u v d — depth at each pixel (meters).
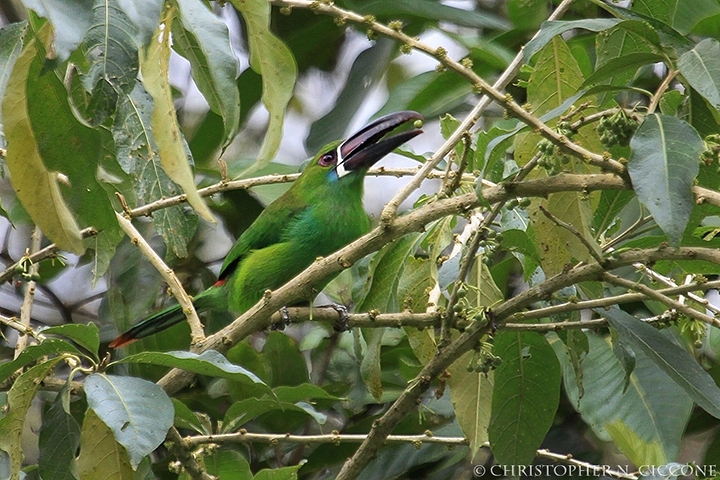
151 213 8.05
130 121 7.57
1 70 5.52
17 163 5.48
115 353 11.41
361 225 10.63
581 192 6.42
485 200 5.89
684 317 7.36
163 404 5.64
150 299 10.59
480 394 7.67
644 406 8.51
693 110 6.07
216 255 13.24
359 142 10.44
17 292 12.55
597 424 8.58
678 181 5.04
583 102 6.91
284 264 10.39
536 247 7.05
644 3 7.05
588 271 6.55
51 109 5.42
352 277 10.45
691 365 6.58
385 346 10.63
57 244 5.55
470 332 6.90
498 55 10.64
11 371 6.20
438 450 9.84
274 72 6.10
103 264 7.82
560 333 7.33
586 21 5.83
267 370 10.24
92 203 5.70
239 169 11.09
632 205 9.12
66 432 6.30
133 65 4.81
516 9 11.07
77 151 5.50
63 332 6.25
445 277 7.71
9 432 6.21
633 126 5.90
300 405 7.99
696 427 10.48
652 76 10.67
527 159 6.98
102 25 4.79
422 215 6.75
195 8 5.47
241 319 7.30
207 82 6.51
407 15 11.20
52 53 5.36
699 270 6.94
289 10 6.17
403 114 10.24
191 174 5.41
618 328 6.72
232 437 7.55
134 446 5.41
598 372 8.83
